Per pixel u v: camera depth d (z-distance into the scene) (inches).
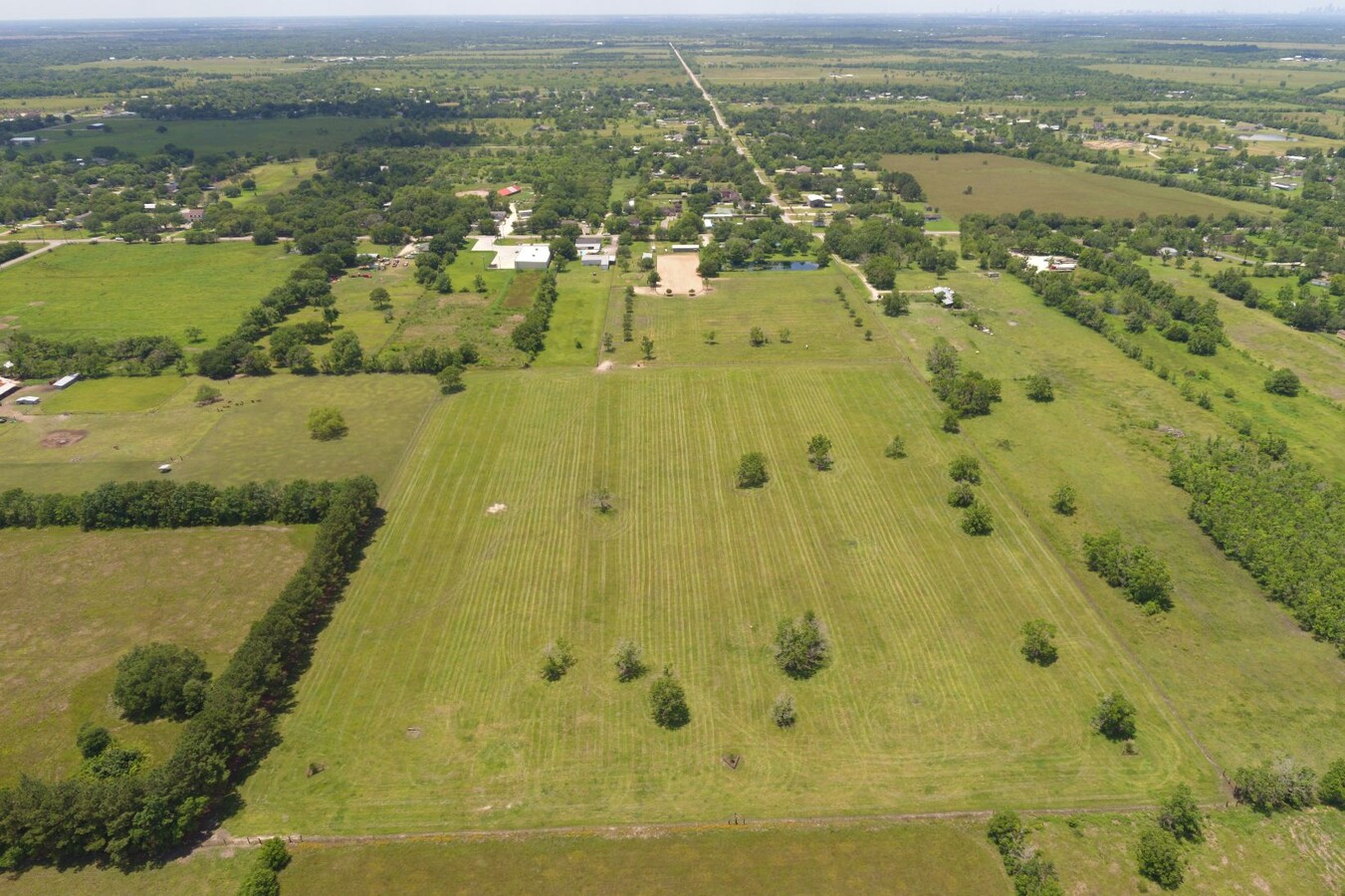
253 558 4276.6
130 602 3946.9
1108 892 2650.1
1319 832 2849.4
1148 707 3356.3
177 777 2844.5
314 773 3070.9
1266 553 4057.6
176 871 2731.3
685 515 4623.5
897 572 4156.0
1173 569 4165.8
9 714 3321.9
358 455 5231.3
